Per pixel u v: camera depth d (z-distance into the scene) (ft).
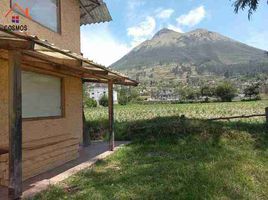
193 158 17.61
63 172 15.42
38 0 17.87
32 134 16.42
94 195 11.42
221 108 80.33
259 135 23.58
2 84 14.29
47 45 10.90
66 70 17.37
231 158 16.80
